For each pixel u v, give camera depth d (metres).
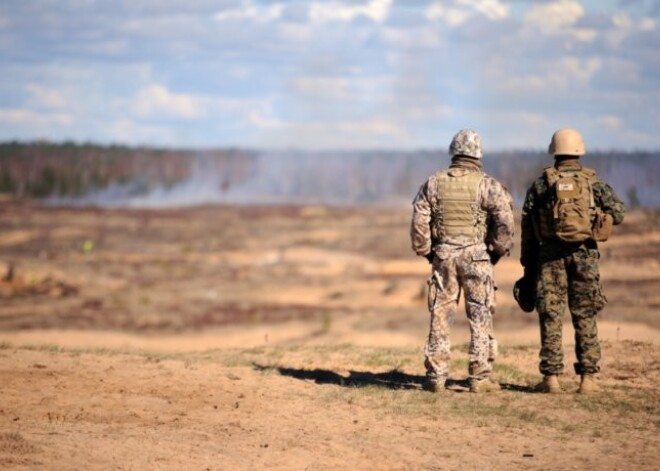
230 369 22.19
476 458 14.80
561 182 18.88
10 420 16.39
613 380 20.88
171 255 161.62
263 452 14.76
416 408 18.02
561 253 19.19
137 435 15.48
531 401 18.67
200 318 84.56
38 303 95.62
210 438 15.55
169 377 20.72
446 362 19.52
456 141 19.64
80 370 21.28
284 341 61.28
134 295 105.94
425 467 14.31
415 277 121.12
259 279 125.25
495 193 19.23
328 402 18.56
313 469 14.02
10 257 143.75
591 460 14.66
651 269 92.06
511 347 25.58
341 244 176.75
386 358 24.22
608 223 18.91
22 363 22.12
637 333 40.84
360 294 103.44
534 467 14.30
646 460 14.66
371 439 15.81
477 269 19.27
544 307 19.33
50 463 13.31
